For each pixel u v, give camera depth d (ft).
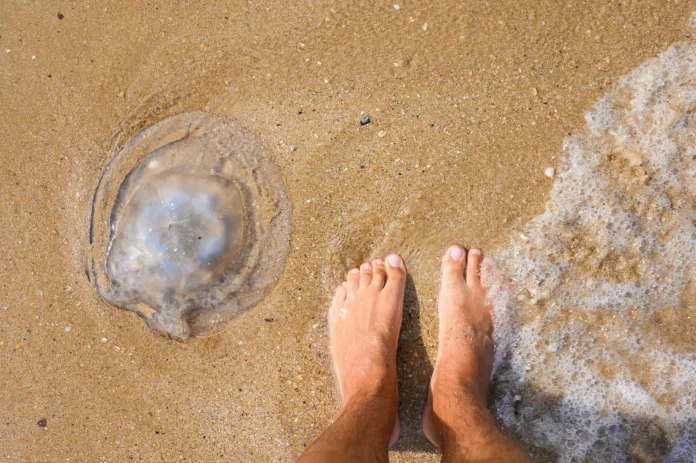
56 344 3.22
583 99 2.95
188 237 3.00
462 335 2.93
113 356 3.18
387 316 2.99
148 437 3.16
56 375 3.22
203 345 3.13
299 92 3.09
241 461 3.10
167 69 3.16
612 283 2.93
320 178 3.07
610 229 2.93
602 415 2.94
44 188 3.23
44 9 3.25
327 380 3.05
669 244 2.92
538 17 2.99
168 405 3.15
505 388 2.99
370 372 2.92
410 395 3.03
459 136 3.00
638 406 2.93
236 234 3.06
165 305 3.10
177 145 3.17
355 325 3.02
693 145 2.91
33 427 3.23
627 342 2.94
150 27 3.18
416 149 3.02
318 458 2.47
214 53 3.14
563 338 2.96
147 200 3.05
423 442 3.01
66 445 3.21
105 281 3.16
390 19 3.06
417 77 3.03
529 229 2.97
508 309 2.98
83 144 3.21
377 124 3.04
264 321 3.10
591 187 2.94
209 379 3.12
